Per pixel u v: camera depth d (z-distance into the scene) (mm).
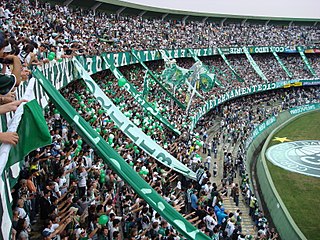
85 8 46062
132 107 27219
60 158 13281
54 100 10570
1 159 4984
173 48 48406
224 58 58906
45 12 29203
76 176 13602
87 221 11750
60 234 9797
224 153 31812
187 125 29844
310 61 72938
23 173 10453
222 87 49719
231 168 28703
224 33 65062
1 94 5680
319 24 83000
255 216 23266
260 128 46750
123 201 14648
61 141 14609
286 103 60000
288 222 24781
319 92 68000
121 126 17781
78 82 25719
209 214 16219
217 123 45094
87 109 20562
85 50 26109
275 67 67250
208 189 19125
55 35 21812
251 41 66875
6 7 22703
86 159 14719
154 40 47281
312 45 72750
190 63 54750
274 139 46438
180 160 21750
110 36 37562
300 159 38719
